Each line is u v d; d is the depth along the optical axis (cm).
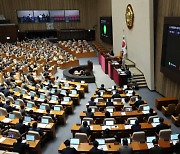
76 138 1001
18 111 1305
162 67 1666
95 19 4609
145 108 1320
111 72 2223
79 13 4584
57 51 3381
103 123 1167
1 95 1552
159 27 1739
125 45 2467
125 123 1170
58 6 4462
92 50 3488
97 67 2744
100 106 1420
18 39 4369
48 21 4497
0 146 1009
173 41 1486
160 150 835
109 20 3222
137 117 1255
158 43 1773
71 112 1552
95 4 4541
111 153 919
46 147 1152
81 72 2466
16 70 2394
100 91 1686
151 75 1877
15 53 3231
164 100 1512
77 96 1677
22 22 4409
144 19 1883
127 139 971
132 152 859
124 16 2445
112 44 3275
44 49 3528
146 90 1919
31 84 1959
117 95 1515
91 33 4650
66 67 2805
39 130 1101
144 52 1959
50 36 4606
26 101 1502
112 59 2419
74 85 1959
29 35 4512
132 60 2316
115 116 1257
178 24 1409
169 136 998
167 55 1579
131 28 2255
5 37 4225
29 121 1220
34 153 1005
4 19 4244
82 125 1134
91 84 2194
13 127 1162
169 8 1569
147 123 1145
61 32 4422
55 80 2086
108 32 3334
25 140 1027
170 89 1636
